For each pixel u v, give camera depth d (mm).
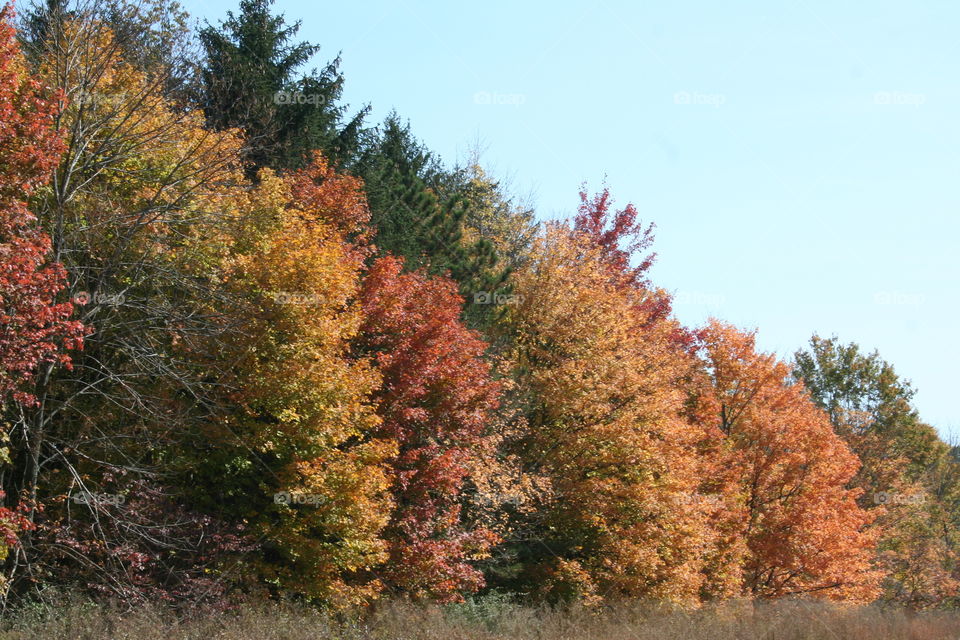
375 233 30531
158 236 17562
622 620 22781
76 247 16891
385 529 21516
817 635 25922
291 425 18797
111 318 17062
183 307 17828
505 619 21000
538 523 27156
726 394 36156
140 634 14461
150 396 17406
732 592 30656
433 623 18828
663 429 28047
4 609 14641
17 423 15227
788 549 33281
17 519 14062
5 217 13016
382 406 21938
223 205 19406
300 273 19266
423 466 22266
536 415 28125
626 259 40906
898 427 58562
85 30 16906
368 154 40438
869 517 38281
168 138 18297
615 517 27172
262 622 16219
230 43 30375
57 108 15633
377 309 22594
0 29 13477
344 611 18719
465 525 24531
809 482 35188
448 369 22781
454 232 36562
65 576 16500
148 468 17359
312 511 19016
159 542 16484
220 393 18484
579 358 28250
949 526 58250
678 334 39156
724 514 31688
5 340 13000
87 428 16969
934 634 30312
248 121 27094
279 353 18781
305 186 29344
